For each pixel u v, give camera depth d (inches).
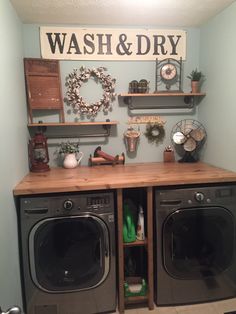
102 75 93.9
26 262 68.9
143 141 101.0
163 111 100.7
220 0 73.9
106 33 92.1
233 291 80.1
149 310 76.5
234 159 79.2
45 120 94.0
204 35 93.9
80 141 97.7
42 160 88.1
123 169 88.6
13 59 71.9
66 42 90.6
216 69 87.0
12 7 73.1
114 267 73.2
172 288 76.8
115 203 72.9
